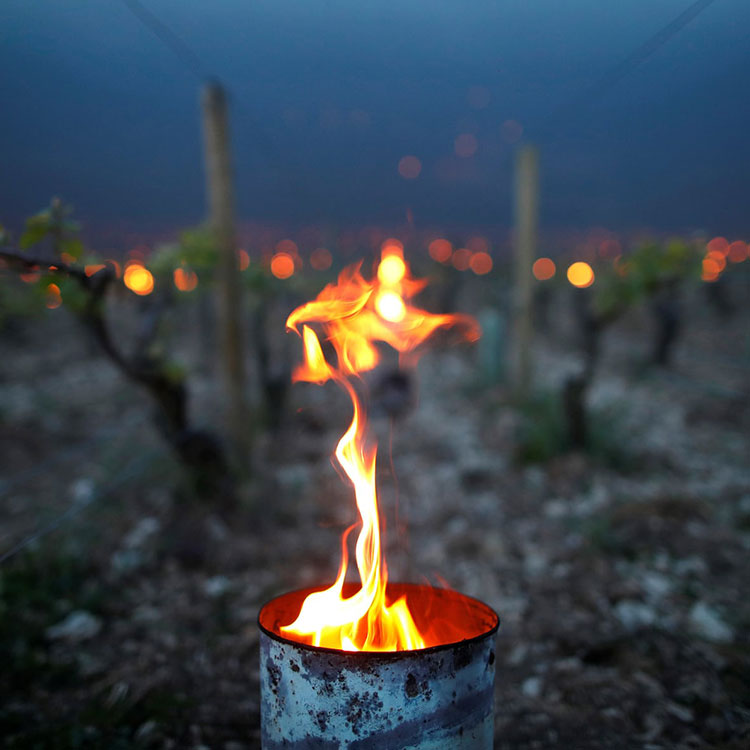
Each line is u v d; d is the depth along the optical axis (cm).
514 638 307
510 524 449
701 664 278
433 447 639
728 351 1141
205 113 440
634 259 595
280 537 428
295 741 160
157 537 414
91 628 318
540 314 1540
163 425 436
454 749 161
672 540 407
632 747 233
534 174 755
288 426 676
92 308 337
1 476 544
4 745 232
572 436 584
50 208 246
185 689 273
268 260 689
